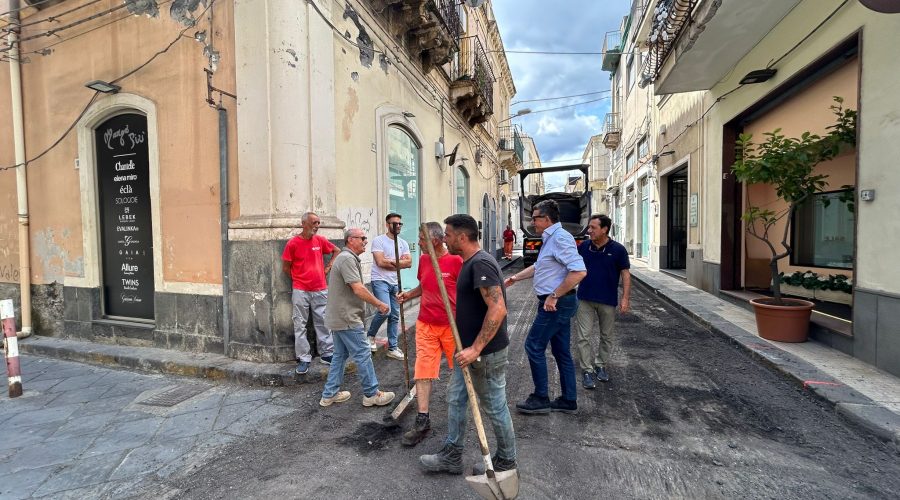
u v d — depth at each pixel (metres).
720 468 2.78
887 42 4.10
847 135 4.75
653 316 7.46
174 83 5.23
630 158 19.56
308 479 2.77
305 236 4.50
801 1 5.60
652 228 14.52
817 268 6.81
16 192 6.65
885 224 4.13
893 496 2.47
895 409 3.35
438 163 10.05
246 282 4.82
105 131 5.97
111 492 2.71
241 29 4.75
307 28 4.90
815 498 2.46
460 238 2.65
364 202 6.26
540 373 3.59
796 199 5.17
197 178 5.16
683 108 10.84
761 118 7.60
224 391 4.32
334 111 5.40
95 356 5.44
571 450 3.03
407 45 8.03
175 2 5.18
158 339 5.49
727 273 8.38
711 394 3.98
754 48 6.87
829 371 4.20
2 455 3.19
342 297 3.71
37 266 6.55
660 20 8.34
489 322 2.40
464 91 11.05
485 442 2.34
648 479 2.67
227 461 3.02
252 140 4.73
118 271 6.02
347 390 4.27
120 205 5.94
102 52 5.73
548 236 3.63
